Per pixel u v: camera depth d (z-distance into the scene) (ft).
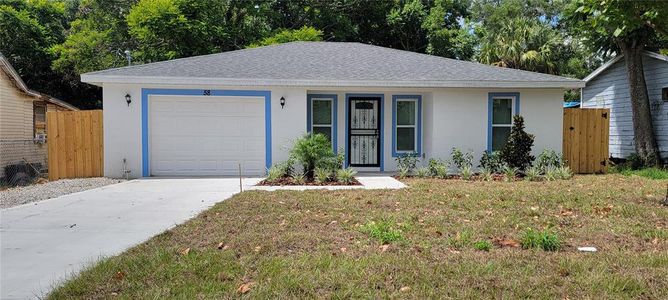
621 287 12.07
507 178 36.35
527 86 40.04
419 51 97.09
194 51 74.59
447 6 96.27
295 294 11.69
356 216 21.11
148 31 70.13
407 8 92.27
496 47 90.53
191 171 39.47
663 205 24.03
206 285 12.31
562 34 101.24
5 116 52.95
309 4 91.30
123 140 38.06
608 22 25.04
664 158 48.91
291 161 36.73
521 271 13.28
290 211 22.47
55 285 12.74
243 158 39.81
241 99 39.52
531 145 39.22
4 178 47.70
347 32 91.81
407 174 40.37
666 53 39.63
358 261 14.06
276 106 39.55
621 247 15.98
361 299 11.41
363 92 43.60
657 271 13.25
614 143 58.49
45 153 60.75
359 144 44.01
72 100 88.99
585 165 43.39
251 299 11.40
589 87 64.13
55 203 26.27
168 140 39.14
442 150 41.34
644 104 48.42
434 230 18.16
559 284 12.34
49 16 88.48
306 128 40.19
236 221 20.24
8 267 14.52
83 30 83.30
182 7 74.02
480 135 41.50
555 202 24.80
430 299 11.39
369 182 35.09
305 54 46.26
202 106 39.29
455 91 41.24
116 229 19.67
